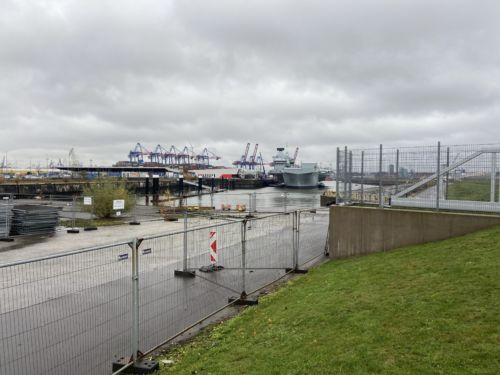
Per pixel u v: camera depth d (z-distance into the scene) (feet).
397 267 34.32
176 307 32.32
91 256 46.42
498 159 45.60
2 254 57.41
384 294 26.78
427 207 48.91
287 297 33.06
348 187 54.95
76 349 24.04
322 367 17.74
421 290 25.93
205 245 57.21
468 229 41.70
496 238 35.50
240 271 44.65
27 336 25.34
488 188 45.85
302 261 49.93
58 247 63.46
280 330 24.11
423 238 44.01
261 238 63.57
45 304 30.48
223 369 19.86
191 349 24.13
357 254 47.70
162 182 391.04
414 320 21.04
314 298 30.07
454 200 47.55
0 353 22.93
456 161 47.67
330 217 49.24
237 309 32.14
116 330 27.09
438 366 15.99
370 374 16.30
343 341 20.12
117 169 469.98
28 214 78.43
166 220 104.01
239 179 486.79
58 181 315.58
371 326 21.35
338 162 55.31
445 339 18.20
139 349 24.09
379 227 46.42
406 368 16.28
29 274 38.22
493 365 15.46
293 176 419.33
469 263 29.58
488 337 17.69
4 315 27.76
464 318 20.12
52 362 22.35
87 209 109.60
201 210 132.77
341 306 25.90
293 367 18.42
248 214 115.34
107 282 36.11
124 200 111.24
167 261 48.01
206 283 39.65
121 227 90.89
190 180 447.01
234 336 25.39
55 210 84.23
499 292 22.71
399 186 50.96
